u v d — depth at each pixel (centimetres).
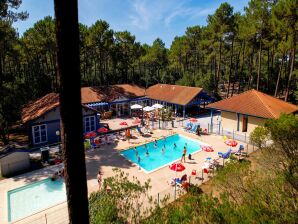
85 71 5569
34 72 5197
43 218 1373
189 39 6844
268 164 921
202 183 1709
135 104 4069
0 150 2336
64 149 505
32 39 4359
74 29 466
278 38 3678
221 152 2367
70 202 525
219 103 3170
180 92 4084
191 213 566
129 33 5647
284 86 4719
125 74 5825
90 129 3055
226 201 585
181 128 3309
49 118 2672
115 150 2489
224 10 4338
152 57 6762
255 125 2827
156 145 2730
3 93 2559
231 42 4719
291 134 827
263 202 621
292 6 2927
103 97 3991
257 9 3559
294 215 544
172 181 1739
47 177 1881
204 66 7250
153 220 619
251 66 4853
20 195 1659
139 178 1859
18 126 3372
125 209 873
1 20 2525
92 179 1839
